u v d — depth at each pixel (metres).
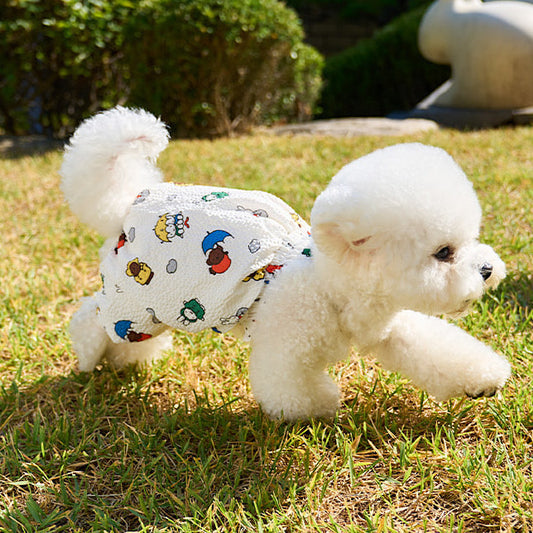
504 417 0.99
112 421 1.06
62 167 1.07
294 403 0.98
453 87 3.27
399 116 3.35
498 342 1.15
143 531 0.87
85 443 1.00
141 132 1.05
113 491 0.95
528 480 0.89
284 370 0.97
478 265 0.90
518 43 2.98
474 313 1.22
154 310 1.00
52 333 1.26
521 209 1.64
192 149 2.51
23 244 1.62
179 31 2.65
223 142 2.68
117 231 1.06
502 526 0.85
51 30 2.77
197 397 1.08
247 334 0.98
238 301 0.97
